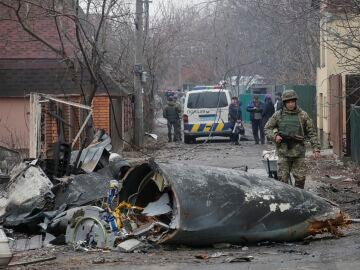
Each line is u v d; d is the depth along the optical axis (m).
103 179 13.51
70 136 23.09
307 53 39.94
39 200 13.38
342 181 19.45
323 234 11.72
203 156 29.67
